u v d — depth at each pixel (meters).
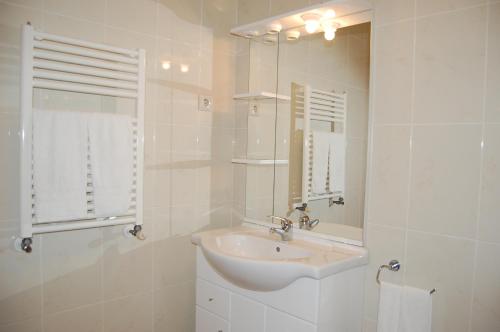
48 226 1.55
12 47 1.50
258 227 2.16
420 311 1.45
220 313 1.84
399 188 1.58
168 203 2.03
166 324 2.07
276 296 1.58
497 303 1.34
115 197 1.69
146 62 1.89
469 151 1.40
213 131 2.21
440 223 1.47
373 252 1.65
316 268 1.42
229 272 1.59
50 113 1.53
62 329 1.70
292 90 1.99
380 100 1.62
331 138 1.81
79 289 1.74
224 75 2.26
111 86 1.69
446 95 1.45
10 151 1.51
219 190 2.27
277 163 2.07
